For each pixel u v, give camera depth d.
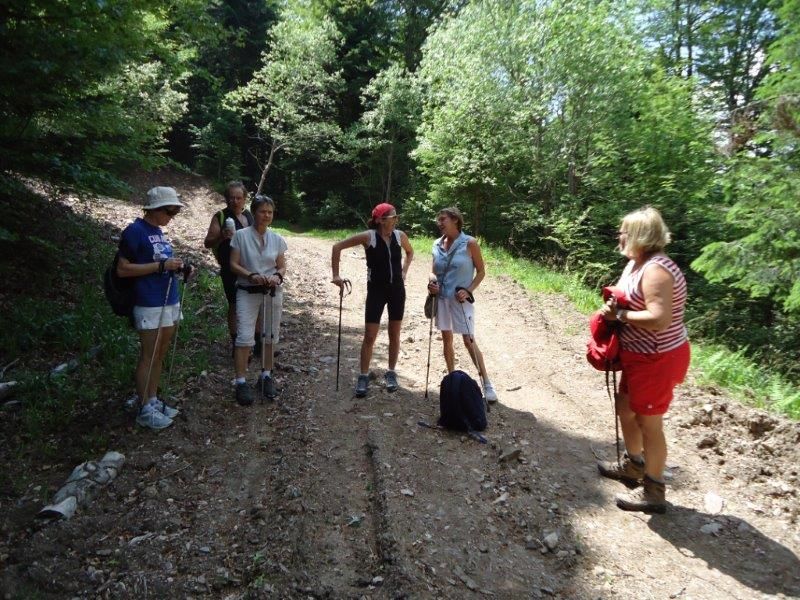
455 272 5.09
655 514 3.61
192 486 3.67
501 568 3.06
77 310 6.03
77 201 10.38
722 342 10.89
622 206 14.42
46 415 4.30
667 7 18.86
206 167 28.41
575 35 13.93
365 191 26.55
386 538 3.17
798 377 9.03
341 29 27.58
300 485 3.70
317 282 10.23
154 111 16.05
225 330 6.48
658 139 13.70
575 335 7.86
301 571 2.92
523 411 5.18
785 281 7.96
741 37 18.12
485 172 16.75
